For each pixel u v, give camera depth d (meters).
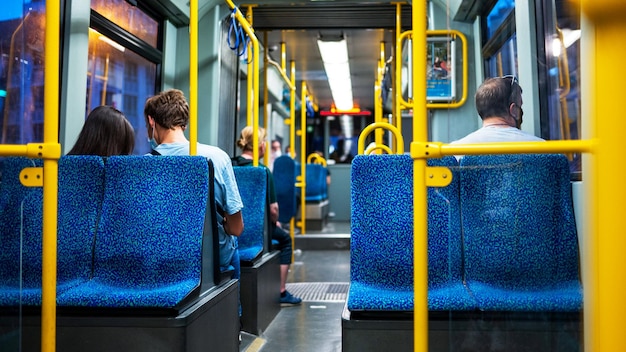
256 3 5.26
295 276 6.24
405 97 7.99
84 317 2.11
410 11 5.42
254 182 4.14
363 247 2.29
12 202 1.92
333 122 13.24
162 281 2.32
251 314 3.65
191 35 2.72
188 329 2.10
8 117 2.34
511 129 2.19
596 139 1.01
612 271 0.99
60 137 3.19
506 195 2.03
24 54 2.45
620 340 0.99
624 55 0.97
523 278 1.99
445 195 2.09
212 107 4.89
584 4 1.00
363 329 2.04
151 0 4.31
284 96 10.62
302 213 8.84
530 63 2.68
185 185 2.40
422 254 1.68
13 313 1.91
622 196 0.98
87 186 2.42
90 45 3.62
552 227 1.98
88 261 2.38
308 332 3.83
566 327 1.81
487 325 1.88
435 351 1.98
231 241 3.07
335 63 8.25
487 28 3.68
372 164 2.30
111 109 2.70
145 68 4.48
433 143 1.69
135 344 2.08
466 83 3.68
